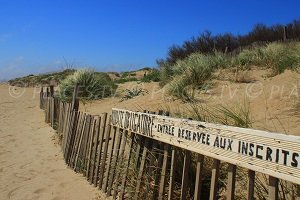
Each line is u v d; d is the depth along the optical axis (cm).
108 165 531
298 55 981
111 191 530
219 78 1012
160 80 1400
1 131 1041
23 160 736
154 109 896
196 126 353
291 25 1980
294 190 362
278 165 273
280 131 552
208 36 2036
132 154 509
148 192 445
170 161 443
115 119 528
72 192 551
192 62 1200
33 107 1560
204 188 438
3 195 560
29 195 553
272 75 960
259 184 398
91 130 604
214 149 330
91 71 1427
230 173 320
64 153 729
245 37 2080
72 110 714
